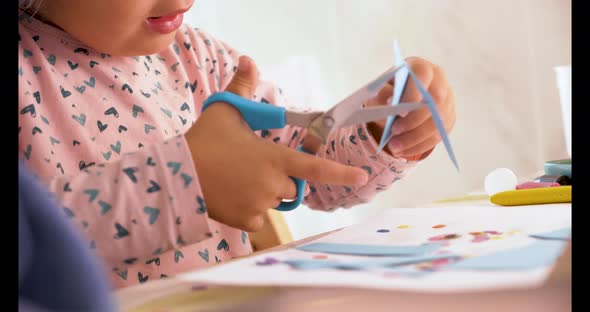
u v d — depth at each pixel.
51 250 0.17
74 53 0.63
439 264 0.28
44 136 0.58
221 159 0.40
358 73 1.69
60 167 0.58
